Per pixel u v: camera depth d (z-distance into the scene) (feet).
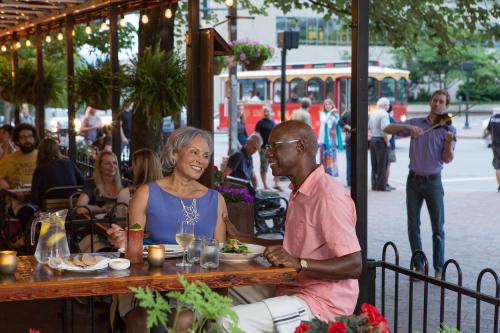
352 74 16.35
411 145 25.35
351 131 16.38
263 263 13.00
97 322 20.02
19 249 27.58
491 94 174.19
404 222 37.83
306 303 13.07
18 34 48.49
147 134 33.37
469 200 46.16
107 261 12.44
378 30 38.27
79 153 41.32
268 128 52.39
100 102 33.37
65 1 35.22
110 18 33.06
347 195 13.17
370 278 16.38
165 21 33.73
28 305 21.43
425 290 14.94
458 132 116.67
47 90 47.44
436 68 172.76
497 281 13.60
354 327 8.84
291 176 13.67
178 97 29.14
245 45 53.16
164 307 7.78
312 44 161.38
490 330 20.24
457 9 38.06
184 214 14.83
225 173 35.83
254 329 12.71
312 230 13.23
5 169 30.45
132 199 14.87
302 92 93.25
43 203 25.64
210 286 12.01
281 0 40.98
